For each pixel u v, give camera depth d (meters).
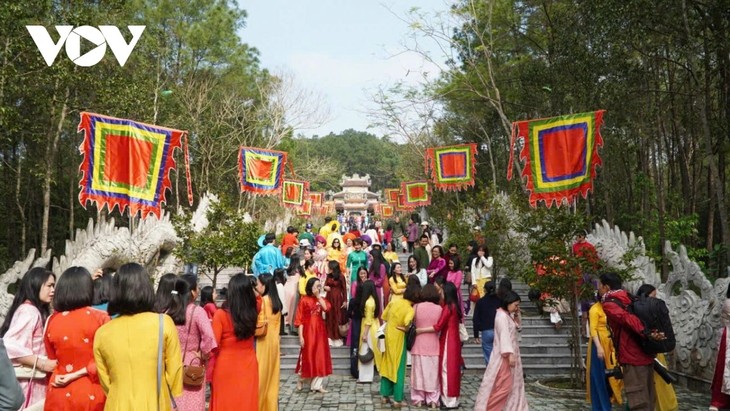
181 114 29.44
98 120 11.15
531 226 11.30
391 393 9.84
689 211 20.73
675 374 11.45
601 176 24.25
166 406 4.64
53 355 5.15
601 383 8.61
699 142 21.62
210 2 31.20
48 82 16.69
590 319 8.59
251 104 34.50
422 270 13.92
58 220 28.88
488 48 26.77
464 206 18.39
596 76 18.09
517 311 8.77
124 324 4.59
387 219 63.75
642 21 15.21
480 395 7.87
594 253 10.71
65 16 15.75
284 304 13.80
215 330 6.81
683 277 11.46
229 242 14.09
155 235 15.93
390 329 9.82
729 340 8.16
